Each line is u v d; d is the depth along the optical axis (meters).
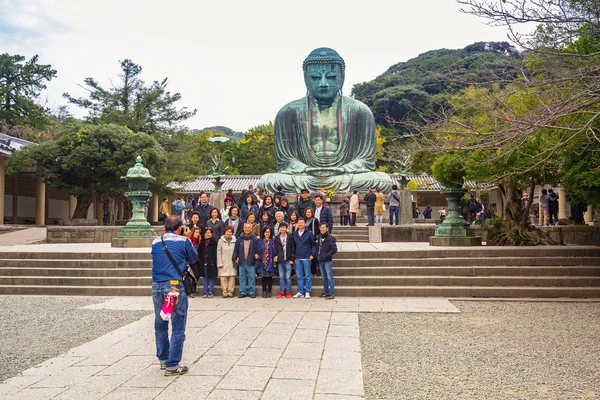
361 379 6.24
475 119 12.42
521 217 16.75
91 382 6.16
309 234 12.39
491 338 8.42
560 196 32.16
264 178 29.08
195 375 6.38
